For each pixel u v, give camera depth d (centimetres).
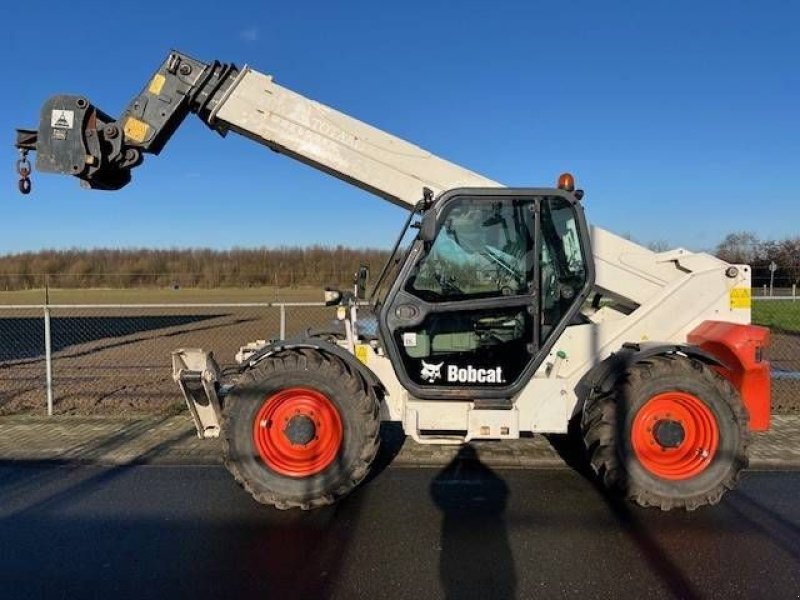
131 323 1819
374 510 433
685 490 423
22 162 501
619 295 495
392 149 495
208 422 489
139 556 364
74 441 598
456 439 459
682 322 486
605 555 363
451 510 432
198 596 319
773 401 759
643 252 491
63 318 2027
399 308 459
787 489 471
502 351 461
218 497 460
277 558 361
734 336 456
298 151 498
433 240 459
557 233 467
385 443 589
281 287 2711
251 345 554
